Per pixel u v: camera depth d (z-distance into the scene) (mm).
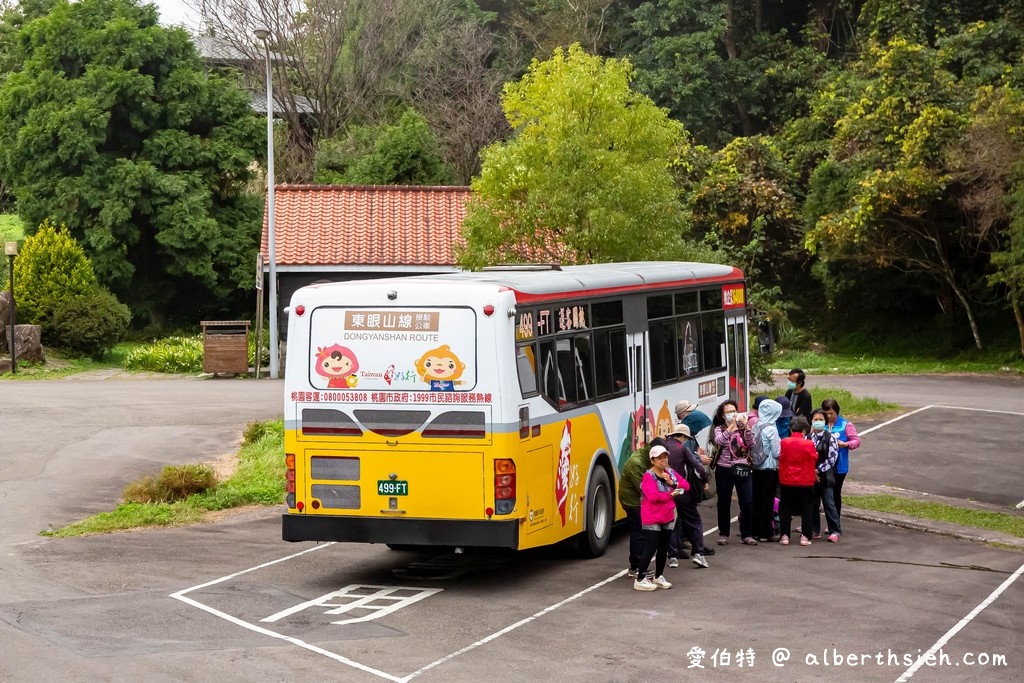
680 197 46719
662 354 16219
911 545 14688
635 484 12586
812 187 46625
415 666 9484
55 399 28297
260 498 17016
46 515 15930
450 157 54281
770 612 11305
